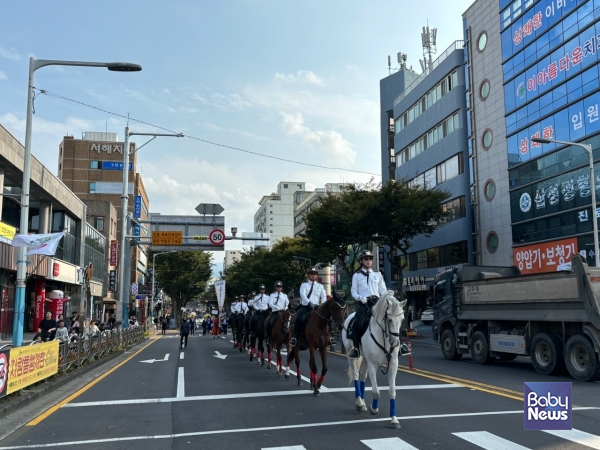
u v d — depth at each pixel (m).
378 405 9.73
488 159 37.53
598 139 27.91
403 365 17.12
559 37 30.88
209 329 53.41
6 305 28.19
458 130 40.50
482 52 38.50
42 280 33.66
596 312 12.62
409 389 11.69
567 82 30.23
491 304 16.98
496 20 36.88
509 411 9.09
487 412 9.01
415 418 8.62
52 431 8.38
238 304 26.78
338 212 33.34
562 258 30.17
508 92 35.47
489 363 17.70
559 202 30.66
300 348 13.01
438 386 12.09
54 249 15.95
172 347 29.38
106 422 8.98
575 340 13.30
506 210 35.47
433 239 44.03
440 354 22.69
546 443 6.95
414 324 45.50
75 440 7.75
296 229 99.06
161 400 11.06
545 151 31.92
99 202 57.94
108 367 18.23
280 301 16.62
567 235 29.95
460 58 40.72
